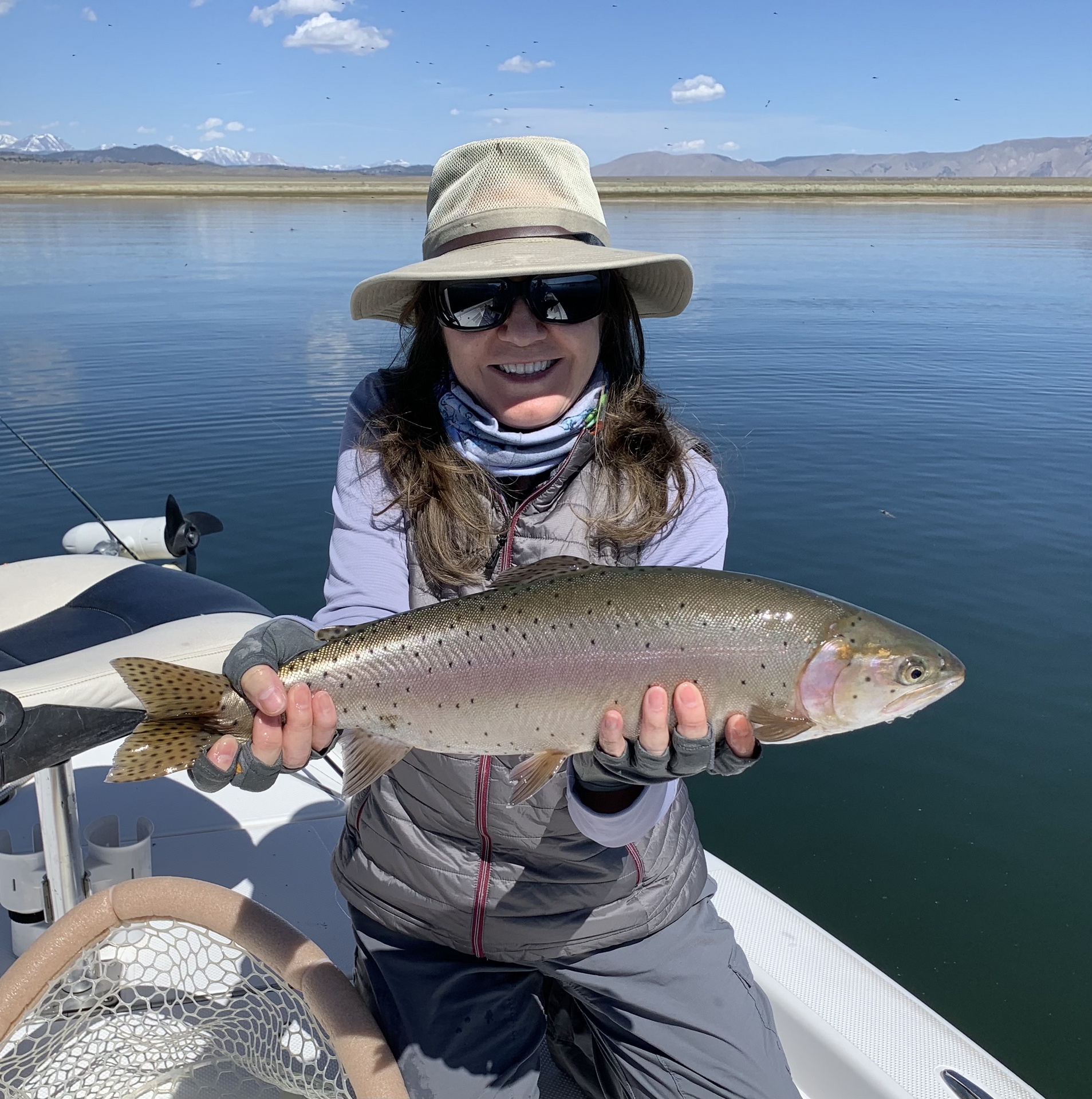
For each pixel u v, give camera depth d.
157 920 0.86
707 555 0.93
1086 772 1.92
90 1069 0.91
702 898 0.96
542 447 0.92
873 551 2.97
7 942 1.12
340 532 0.96
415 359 1.00
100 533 1.79
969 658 2.32
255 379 5.21
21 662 1.04
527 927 0.87
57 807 1.01
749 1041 0.88
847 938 1.52
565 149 0.96
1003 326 7.31
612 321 0.99
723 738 0.81
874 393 5.02
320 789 1.45
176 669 0.78
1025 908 1.59
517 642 0.81
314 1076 0.88
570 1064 1.01
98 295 8.71
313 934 1.17
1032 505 3.39
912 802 1.84
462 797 0.85
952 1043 1.00
